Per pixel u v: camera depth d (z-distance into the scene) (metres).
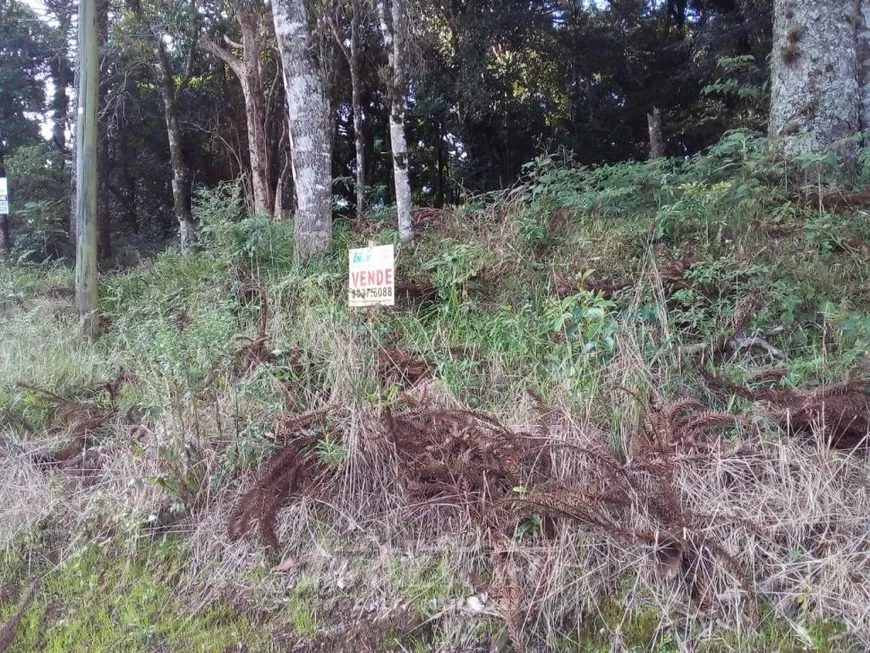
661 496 3.05
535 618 2.80
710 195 5.80
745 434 3.39
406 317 5.20
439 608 2.91
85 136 6.59
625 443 3.40
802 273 4.68
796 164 6.16
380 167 17.72
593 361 3.96
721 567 2.82
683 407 3.56
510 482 3.29
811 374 3.85
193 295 5.82
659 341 4.16
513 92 15.42
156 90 15.78
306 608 3.04
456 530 3.21
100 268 12.20
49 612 3.25
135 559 3.46
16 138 17.36
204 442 3.82
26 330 6.05
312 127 6.82
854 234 5.16
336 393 4.01
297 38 6.77
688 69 14.58
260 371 4.04
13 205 13.98
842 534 2.89
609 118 15.96
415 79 12.56
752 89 7.51
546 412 3.61
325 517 3.44
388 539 3.24
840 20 6.67
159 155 18.31
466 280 5.35
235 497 3.62
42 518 3.74
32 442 4.36
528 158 16.33
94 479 4.04
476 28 13.80
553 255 5.58
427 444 3.52
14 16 15.94
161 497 3.69
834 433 3.33
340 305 5.03
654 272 4.63
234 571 3.28
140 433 4.21
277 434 3.80
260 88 12.59
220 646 2.94
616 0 15.73
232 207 6.91
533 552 2.99
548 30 14.38
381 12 7.96
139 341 4.91
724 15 13.61
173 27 11.28
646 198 6.64
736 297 4.52
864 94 7.16
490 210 6.76
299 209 6.83
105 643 3.03
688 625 2.72
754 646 2.63
